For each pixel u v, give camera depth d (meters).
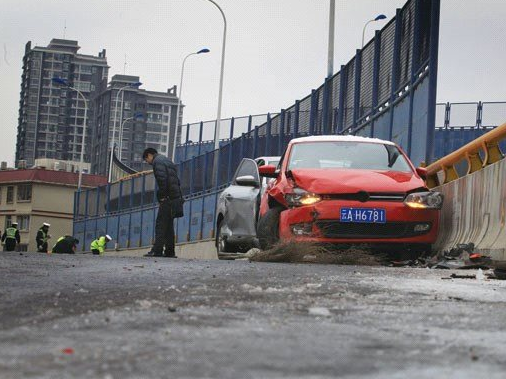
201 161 77.38
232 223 35.75
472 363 6.46
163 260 24.03
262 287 13.30
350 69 51.53
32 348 6.78
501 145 54.12
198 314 9.35
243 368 6.00
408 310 10.40
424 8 37.19
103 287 12.96
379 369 6.09
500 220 23.89
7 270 16.81
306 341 7.45
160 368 5.91
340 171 26.59
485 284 15.63
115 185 108.69
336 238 25.20
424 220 25.50
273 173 28.78
